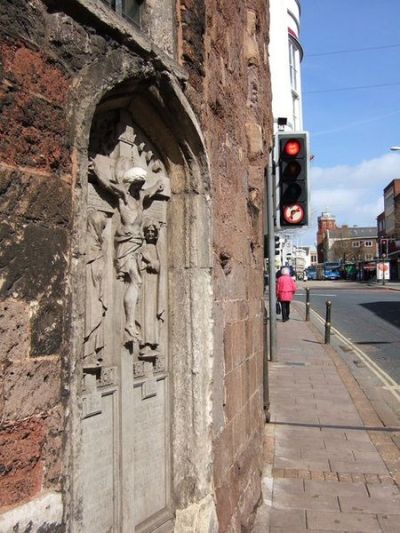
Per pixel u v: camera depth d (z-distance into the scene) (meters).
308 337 17.20
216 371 3.90
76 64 2.48
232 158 4.64
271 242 12.02
